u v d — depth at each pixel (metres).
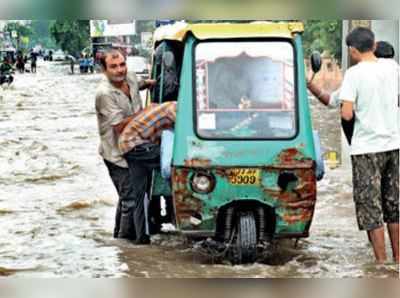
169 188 10.16
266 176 8.88
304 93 9.12
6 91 44.72
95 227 11.51
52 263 9.65
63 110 32.00
